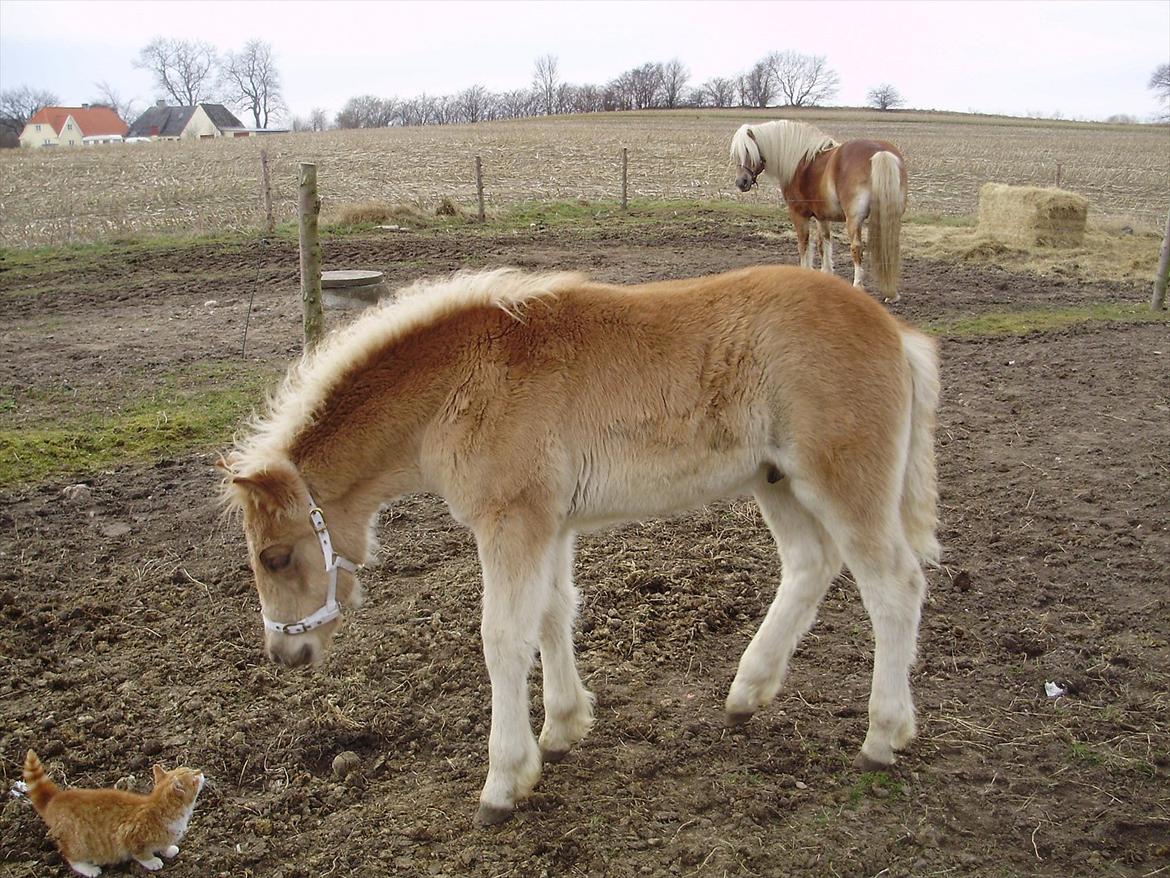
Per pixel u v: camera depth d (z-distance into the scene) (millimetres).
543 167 30734
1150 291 12328
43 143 101688
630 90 109438
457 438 3266
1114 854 3082
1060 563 5078
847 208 11695
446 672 4234
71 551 5383
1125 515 5570
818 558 3676
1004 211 16266
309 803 3438
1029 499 5879
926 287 12570
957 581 4891
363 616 4715
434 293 3441
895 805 3324
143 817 3006
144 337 10375
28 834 3262
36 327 10969
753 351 3268
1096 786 3396
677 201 22203
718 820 3281
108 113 107688
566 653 3596
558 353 3287
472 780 3541
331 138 48688
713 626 4602
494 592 3205
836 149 11977
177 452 6980
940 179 29375
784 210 20594
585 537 5586
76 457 6824
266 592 3377
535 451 3211
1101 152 41875
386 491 3510
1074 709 3850
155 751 3697
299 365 3602
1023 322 10398
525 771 3299
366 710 3951
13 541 5480
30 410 7832
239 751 3682
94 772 3594
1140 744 3602
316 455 3389
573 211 20250
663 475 3338
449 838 3246
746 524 5715
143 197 23469
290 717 3912
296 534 3354
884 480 3271
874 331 3340
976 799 3357
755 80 110750
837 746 3668
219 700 4020
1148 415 7242
